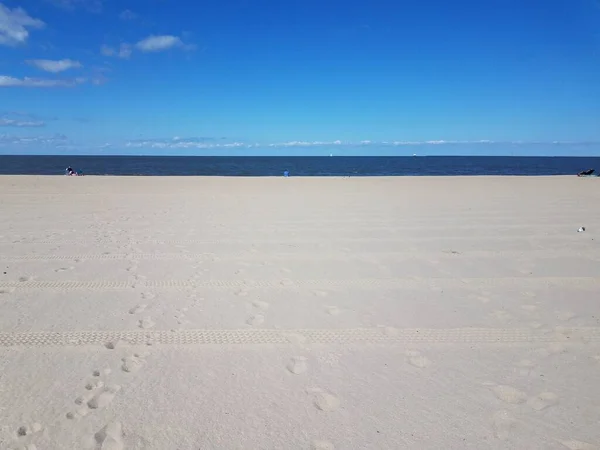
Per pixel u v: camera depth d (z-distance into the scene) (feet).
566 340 12.73
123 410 9.00
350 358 11.50
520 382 10.37
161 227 30.71
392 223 33.01
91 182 70.54
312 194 56.13
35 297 15.76
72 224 31.50
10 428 8.35
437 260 21.86
